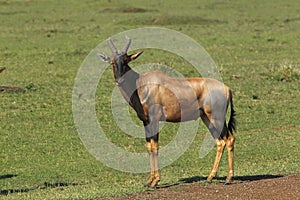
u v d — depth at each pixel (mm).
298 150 53094
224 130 41250
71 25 141125
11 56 103625
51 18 154000
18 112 67062
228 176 40812
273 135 58781
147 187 40438
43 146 55344
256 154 51969
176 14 157125
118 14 159250
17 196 40000
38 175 46812
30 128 61281
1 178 46094
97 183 44375
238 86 79750
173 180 43375
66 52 106000
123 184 43531
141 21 139500
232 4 179750
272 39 119688
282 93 76750
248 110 68312
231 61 98625
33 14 161500
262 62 97500
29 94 75250
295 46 113312
